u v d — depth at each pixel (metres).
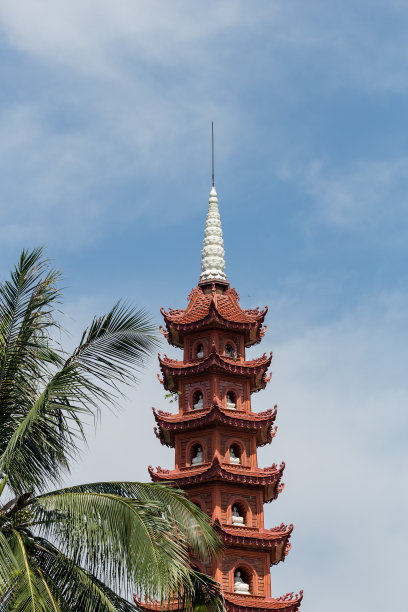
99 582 28.75
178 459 70.00
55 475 29.62
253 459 69.69
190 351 74.00
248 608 63.75
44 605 26.47
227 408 71.00
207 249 78.44
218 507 66.75
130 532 27.78
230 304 74.88
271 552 67.38
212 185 82.75
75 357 30.27
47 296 30.78
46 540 29.14
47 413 29.64
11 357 29.94
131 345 30.52
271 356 72.00
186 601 29.78
